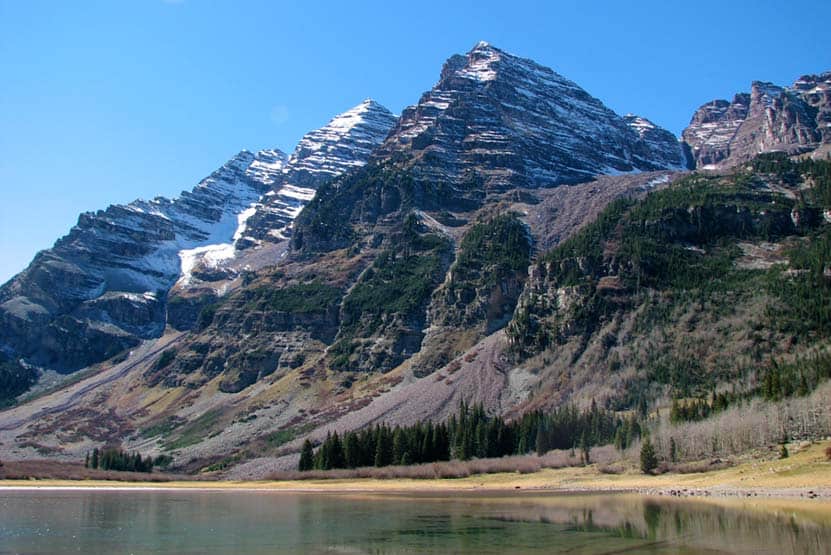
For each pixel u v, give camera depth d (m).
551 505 133.88
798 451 152.88
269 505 148.50
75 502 160.38
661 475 167.62
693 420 189.75
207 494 187.50
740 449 167.38
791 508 110.50
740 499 125.00
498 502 144.62
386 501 154.62
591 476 179.88
